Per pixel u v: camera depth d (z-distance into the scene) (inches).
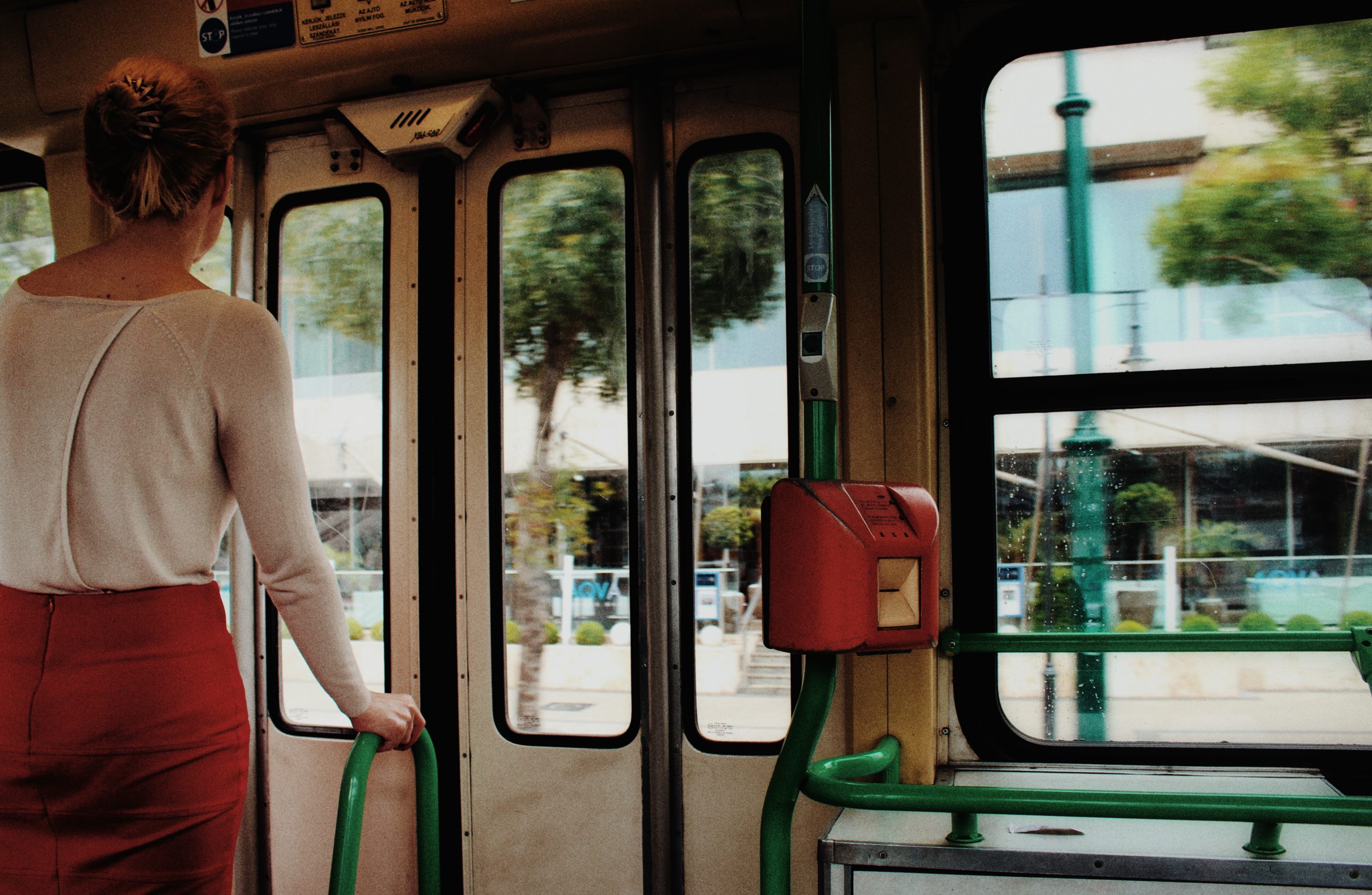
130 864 44.9
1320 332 77.2
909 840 64.9
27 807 45.0
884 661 80.8
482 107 93.4
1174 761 80.0
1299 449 77.5
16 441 45.4
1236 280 78.8
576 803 92.5
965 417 83.1
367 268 100.7
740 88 91.2
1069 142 82.4
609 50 86.5
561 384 95.0
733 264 90.9
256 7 90.0
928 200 82.9
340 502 99.8
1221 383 78.4
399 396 98.0
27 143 101.1
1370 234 76.9
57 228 102.4
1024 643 78.1
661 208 91.0
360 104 94.6
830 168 59.2
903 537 57.4
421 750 70.5
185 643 46.2
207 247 53.5
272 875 99.8
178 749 45.1
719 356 90.6
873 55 83.2
